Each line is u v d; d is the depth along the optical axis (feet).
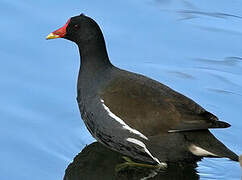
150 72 54.29
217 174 44.91
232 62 55.67
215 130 48.93
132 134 43.65
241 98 52.11
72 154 46.60
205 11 60.08
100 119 44.50
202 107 46.70
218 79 54.08
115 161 46.44
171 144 43.09
